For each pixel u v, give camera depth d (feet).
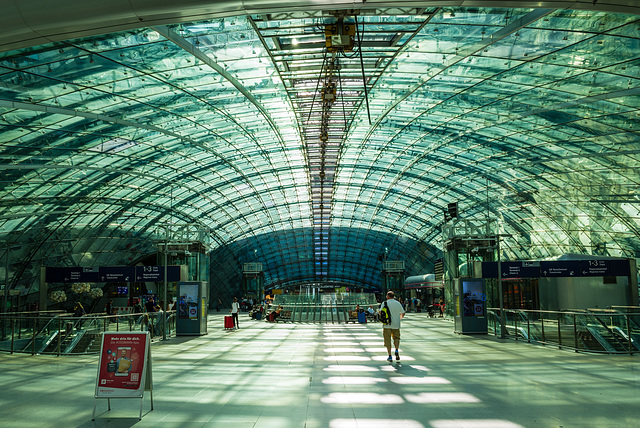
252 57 93.15
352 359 52.65
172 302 105.19
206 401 31.27
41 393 34.47
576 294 116.88
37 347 62.49
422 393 33.12
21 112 93.66
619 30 74.84
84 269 105.50
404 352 58.95
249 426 25.13
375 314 139.44
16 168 115.24
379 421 25.91
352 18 75.10
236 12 34.45
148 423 25.98
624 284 110.83
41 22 31.91
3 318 65.51
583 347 57.98
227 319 107.65
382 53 91.66
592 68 89.81
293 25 78.59
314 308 143.84
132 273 100.01
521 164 156.04
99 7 31.68
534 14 71.92
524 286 124.06
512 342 71.31
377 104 125.80
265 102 122.93
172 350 63.72
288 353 59.41
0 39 32.96
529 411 27.78
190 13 33.53
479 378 38.96
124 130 120.06
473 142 150.51
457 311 88.58
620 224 160.04
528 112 116.98
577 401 30.19
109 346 28.66
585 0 33.73
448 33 82.17
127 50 81.41
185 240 107.24
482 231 106.73
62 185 138.62
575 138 125.80
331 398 31.81
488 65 94.63
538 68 93.15
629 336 54.08
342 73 103.09
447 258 125.70
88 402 31.35
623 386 34.91
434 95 116.16
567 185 155.74
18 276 160.66
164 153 149.38
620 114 106.83
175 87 102.94
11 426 25.70
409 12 68.33
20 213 140.05
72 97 95.55
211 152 161.89
